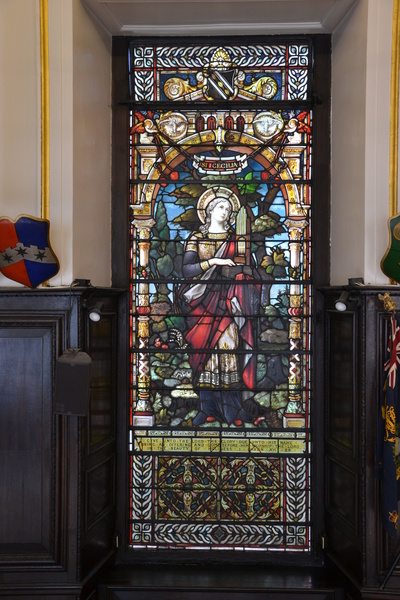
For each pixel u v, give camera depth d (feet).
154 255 12.79
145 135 12.84
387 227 10.64
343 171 11.83
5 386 10.57
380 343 10.37
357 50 11.13
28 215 10.23
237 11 11.82
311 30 12.50
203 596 11.38
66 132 10.73
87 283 10.69
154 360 12.75
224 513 12.57
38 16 10.75
